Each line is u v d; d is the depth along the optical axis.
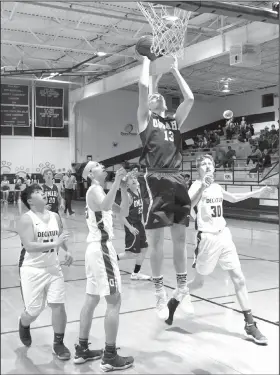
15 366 3.50
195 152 25.20
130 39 16.72
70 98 24.72
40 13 15.27
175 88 25.39
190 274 6.66
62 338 3.70
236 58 11.93
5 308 4.95
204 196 4.21
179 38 3.83
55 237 3.73
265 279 6.27
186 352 3.76
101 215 3.55
